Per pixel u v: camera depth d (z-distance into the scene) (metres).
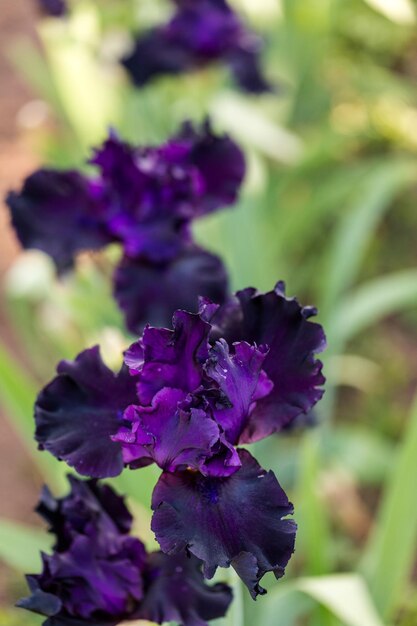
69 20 1.19
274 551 0.60
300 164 1.24
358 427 1.22
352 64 1.57
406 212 1.40
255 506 0.60
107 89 1.22
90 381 0.63
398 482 0.83
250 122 1.18
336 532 1.11
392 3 0.95
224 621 0.67
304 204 1.21
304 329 0.63
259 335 0.63
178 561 0.65
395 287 1.06
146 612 0.64
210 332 0.61
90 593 0.64
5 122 1.58
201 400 0.60
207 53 1.13
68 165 1.25
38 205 0.88
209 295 0.86
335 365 1.09
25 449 1.19
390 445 1.20
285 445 1.11
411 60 1.64
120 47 1.21
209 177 0.89
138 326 0.86
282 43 1.31
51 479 0.99
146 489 0.79
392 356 1.28
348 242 1.10
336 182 1.22
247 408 0.61
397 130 1.46
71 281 1.10
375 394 1.25
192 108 1.21
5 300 1.33
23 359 1.28
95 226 0.88
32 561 0.79
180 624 0.64
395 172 1.15
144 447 0.61
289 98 1.31
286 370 0.63
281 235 1.20
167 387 0.60
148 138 1.18
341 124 1.43
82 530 0.65
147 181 0.87
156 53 1.13
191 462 0.59
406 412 1.23
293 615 0.79
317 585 0.75
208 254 0.88
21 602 0.63
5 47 1.73
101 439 0.63
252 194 1.04
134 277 0.87
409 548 0.83
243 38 1.14
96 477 0.62
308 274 1.32
